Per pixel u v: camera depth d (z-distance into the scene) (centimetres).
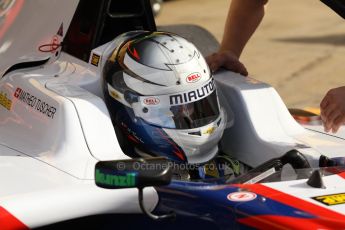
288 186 385
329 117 433
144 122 433
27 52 516
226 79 489
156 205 395
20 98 471
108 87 449
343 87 435
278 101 480
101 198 389
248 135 469
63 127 432
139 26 514
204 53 595
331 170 408
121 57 445
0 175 414
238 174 462
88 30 484
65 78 473
